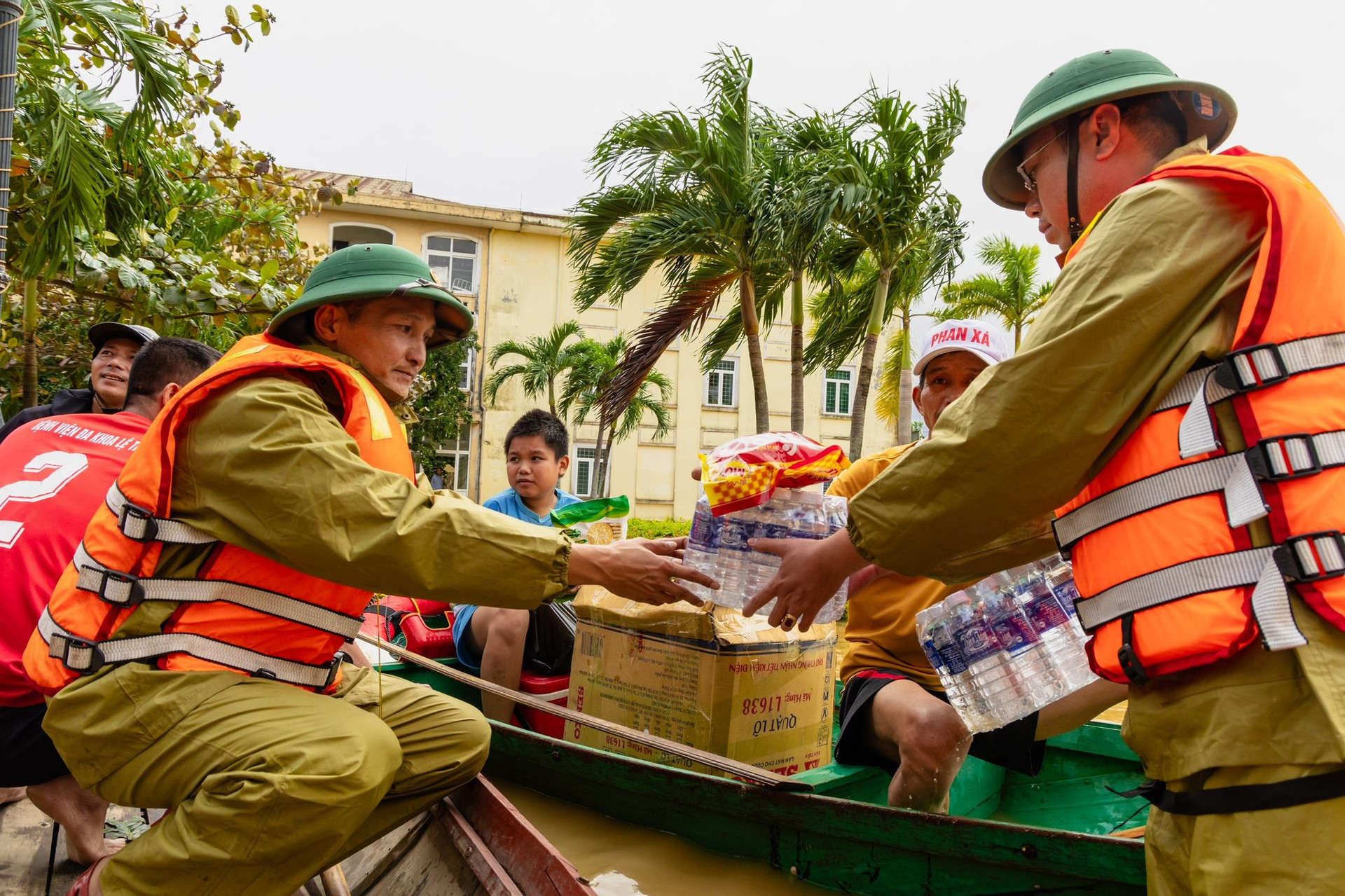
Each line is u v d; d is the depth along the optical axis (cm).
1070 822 318
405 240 2455
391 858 248
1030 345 147
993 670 238
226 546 193
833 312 1229
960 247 1097
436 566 182
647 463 2597
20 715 235
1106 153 170
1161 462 134
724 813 253
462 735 234
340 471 184
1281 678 121
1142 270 138
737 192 1017
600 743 307
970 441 147
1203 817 128
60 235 562
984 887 212
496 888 202
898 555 162
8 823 289
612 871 248
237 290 613
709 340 1271
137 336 424
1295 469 122
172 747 183
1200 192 141
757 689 278
